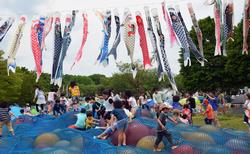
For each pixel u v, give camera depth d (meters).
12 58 13.48
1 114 14.12
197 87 49.75
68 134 11.97
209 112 16.84
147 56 12.79
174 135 11.30
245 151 10.54
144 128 11.57
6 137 12.73
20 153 10.32
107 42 13.02
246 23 12.23
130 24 12.91
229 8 12.20
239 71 40.66
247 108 14.73
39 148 10.62
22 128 15.46
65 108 19.64
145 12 12.80
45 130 14.66
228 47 40.88
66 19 13.37
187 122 15.66
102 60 12.95
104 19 13.08
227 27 12.20
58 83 13.27
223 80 47.31
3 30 13.30
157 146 10.77
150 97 24.69
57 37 13.43
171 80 12.83
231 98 39.28
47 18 13.50
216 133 11.72
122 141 11.27
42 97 21.45
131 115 11.98
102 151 10.03
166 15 12.55
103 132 12.11
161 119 10.80
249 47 33.06
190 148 10.47
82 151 10.22
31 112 21.66
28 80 61.00
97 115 16.39
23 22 13.50
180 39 12.46
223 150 10.41
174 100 16.91
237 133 11.77
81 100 20.98
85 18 13.32
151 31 12.77
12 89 49.88
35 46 13.38
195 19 12.42
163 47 12.74
